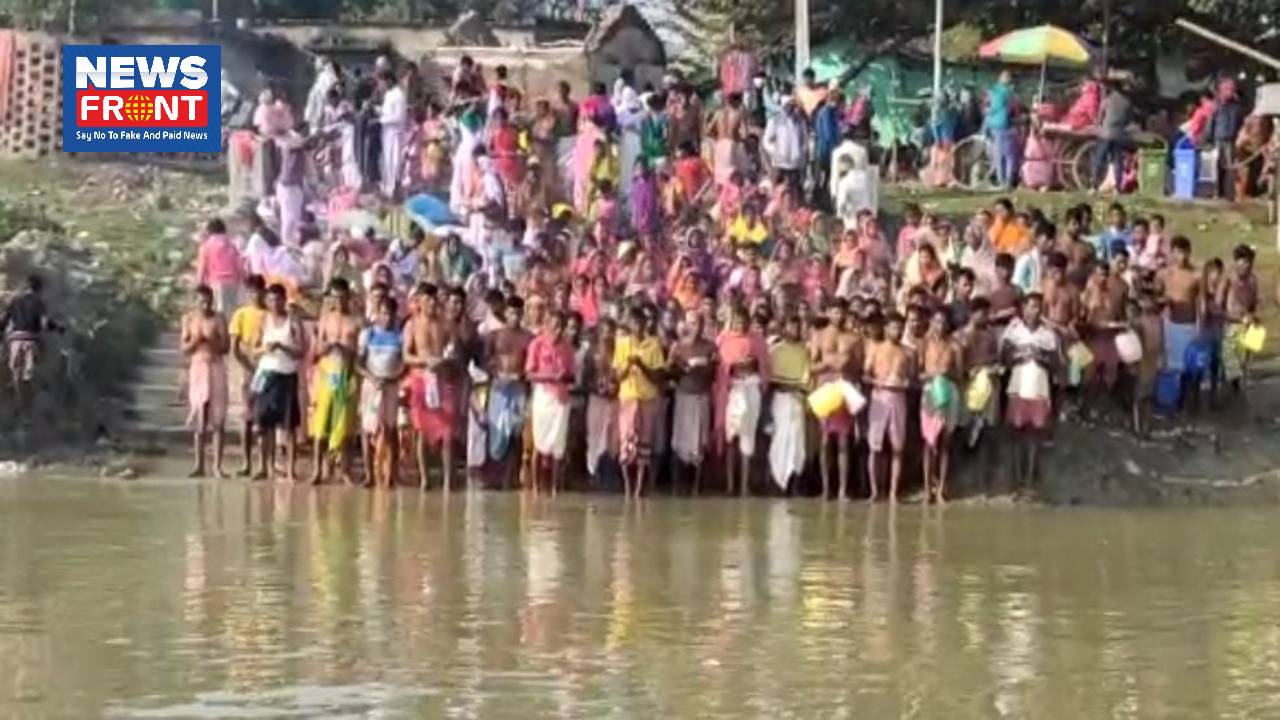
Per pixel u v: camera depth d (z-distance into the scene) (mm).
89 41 44156
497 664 16875
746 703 15609
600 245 32281
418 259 32219
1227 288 31672
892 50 51969
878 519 26703
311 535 24016
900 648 17812
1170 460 29703
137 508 26047
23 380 30062
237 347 29000
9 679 16109
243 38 51375
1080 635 18578
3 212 36469
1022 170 42094
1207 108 42156
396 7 67438
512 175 34781
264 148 35562
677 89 37500
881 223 35750
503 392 28594
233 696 15609
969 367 28594
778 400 28719
